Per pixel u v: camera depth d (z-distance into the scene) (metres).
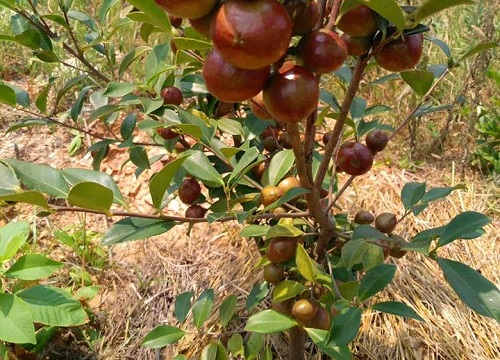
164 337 0.40
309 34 0.21
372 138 0.34
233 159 0.42
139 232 0.32
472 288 0.26
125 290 0.61
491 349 0.52
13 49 0.90
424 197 0.37
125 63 0.42
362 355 0.52
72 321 0.45
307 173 0.30
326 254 0.35
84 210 0.30
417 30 0.23
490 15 0.72
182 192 0.38
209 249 0.65
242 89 0.20
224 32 0.17
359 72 0.25
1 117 0.80
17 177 0.30
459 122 0.79
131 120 0.43
